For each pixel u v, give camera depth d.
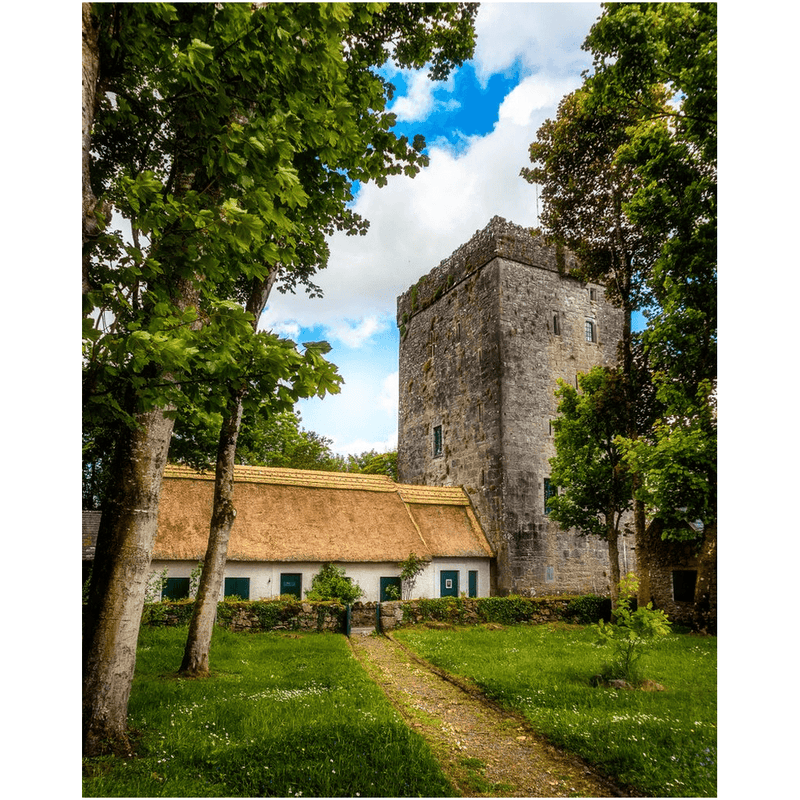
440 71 10.31
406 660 12.88
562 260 26.98
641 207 15.94
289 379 5.12
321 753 5.87
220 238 5.00
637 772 5.91
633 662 10.16
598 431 20.66
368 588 20.98
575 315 26.94
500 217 25.86
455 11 9.52
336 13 4.82
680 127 14.75
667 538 19.25
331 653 12.59
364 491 23.89
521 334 25.16
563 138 21.09
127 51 5.43
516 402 24.38
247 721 6.98
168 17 4.61
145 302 5.67
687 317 16.41
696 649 13.76
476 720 8.05
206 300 5.65
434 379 29.91
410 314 33.16
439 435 29.09
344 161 7.58
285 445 28.77
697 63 12.36
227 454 11.14
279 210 5.14
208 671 10.19
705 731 6.97
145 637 13.45
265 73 5.31
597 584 24.47
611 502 20.22
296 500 22.03
